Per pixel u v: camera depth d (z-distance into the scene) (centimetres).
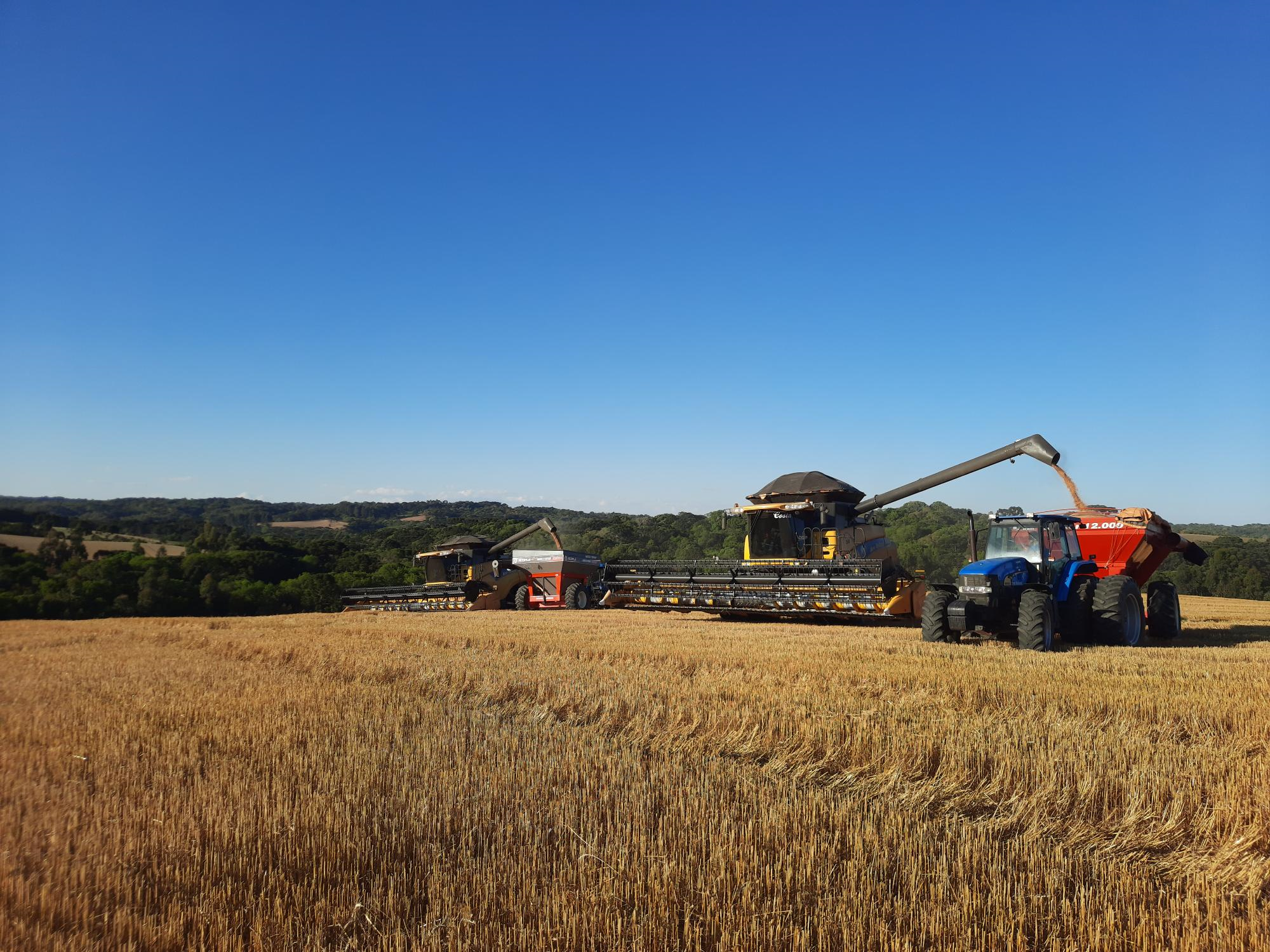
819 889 392
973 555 1398
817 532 1992
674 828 464
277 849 433
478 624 1909
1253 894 393
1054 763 575
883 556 2184
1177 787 527
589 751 637
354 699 874
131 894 386
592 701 855
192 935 349
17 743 689
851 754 634
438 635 1591
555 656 1230
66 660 1312
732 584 1934
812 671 995
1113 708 757
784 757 641
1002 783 561
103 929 354
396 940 340
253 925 360
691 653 1205
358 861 419
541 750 645
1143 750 604
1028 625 1232
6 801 524
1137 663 1054
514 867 411
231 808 495
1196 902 376
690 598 2011
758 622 1967
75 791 545
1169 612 1522
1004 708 770
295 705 833
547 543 4297
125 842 445
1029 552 1380
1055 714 728
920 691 858
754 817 482
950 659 1105
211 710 808
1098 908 375
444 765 599
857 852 430
